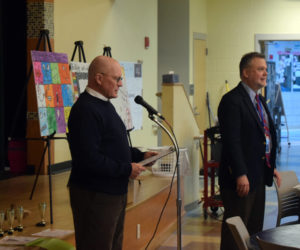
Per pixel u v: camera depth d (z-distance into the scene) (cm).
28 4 691
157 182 633
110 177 331
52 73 510
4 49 704
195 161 764
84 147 320
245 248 283
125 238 493
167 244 590
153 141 995
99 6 805
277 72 1786
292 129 1878
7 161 719
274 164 445
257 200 438
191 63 1152
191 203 748
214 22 1235
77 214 335
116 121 339
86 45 773
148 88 981
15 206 473
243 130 430
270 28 1220
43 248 371
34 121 686
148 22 977
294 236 299
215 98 1239
